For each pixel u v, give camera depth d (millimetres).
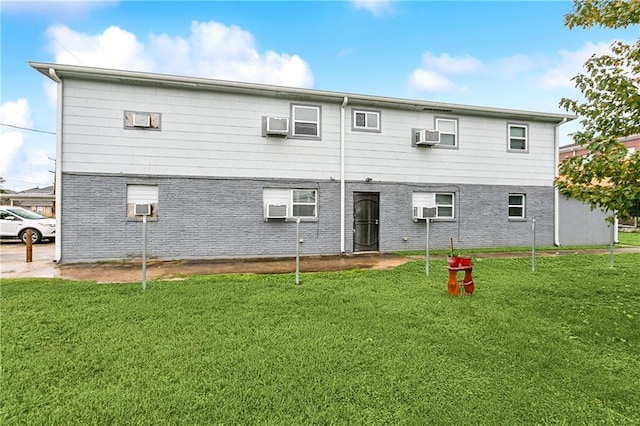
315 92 10633
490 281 6652
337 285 6219
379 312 4602
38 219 14000
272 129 10281
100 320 4164
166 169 9766
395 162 11711
